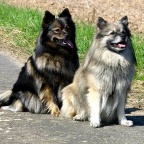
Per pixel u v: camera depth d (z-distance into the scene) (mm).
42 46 13508
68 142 10453
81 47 22938
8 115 13117
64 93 12867
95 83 11773
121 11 34719
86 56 12188
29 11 31297
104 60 11633
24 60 21875
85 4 37250
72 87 12609
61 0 38719
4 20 29188
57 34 13430
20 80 13953
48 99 13477
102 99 11922
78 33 25312
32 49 23922
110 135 11094
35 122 12328
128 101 15148
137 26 29750
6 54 22875
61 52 13516
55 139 10680
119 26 11641
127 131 11508
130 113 13609
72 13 32906
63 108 12961
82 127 11820
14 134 11055
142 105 14680
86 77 12008
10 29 27375
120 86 11773
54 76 13453
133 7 36719
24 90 13734
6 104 14000
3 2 36906
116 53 11633
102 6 36594
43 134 11094
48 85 13484
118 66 11648
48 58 13438
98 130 11539
